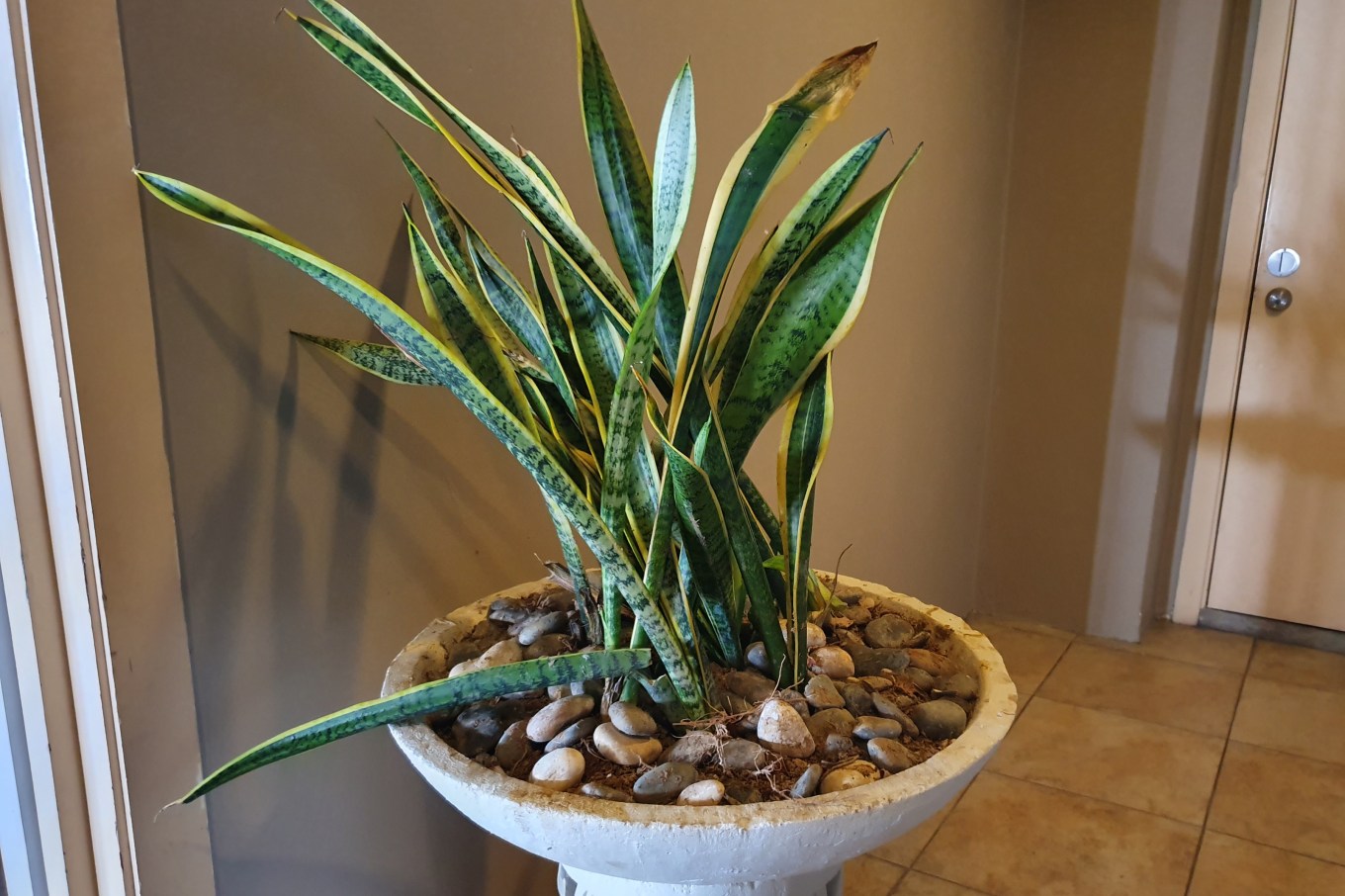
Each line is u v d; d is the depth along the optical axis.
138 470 0.63
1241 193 2.19
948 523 2.23
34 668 0.65
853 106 1.46
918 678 0.75
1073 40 2.11
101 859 0.69
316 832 0.81
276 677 0.75
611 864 0.56
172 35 0.62
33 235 0.57
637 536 0.66
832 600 0.86
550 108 0.94
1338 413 2.19
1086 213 2.18
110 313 0.61
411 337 0.54
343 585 0.80
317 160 0.73
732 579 0.70
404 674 0.70
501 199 0.90
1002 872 1.48
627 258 0.69
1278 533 2.31
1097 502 2.30
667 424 0.63
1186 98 2.01
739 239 0.60
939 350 1.98
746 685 0.70
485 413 0.56
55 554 0.63
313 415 0.75
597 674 0.62
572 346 0.73
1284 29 2.07
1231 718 1.95
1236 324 2.26
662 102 1.07
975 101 1.96
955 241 1.98
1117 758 1.80
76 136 0.58
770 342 0.66
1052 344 2.28
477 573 0.94
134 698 0.65
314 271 0.52
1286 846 1.54
